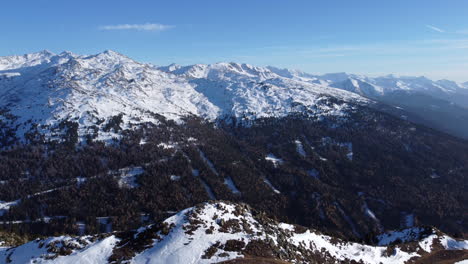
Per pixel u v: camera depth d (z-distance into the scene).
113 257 54.59
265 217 73.75
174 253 53.41
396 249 81.38
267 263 52.66
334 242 76.88
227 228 63.69
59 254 58.72
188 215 66.38
